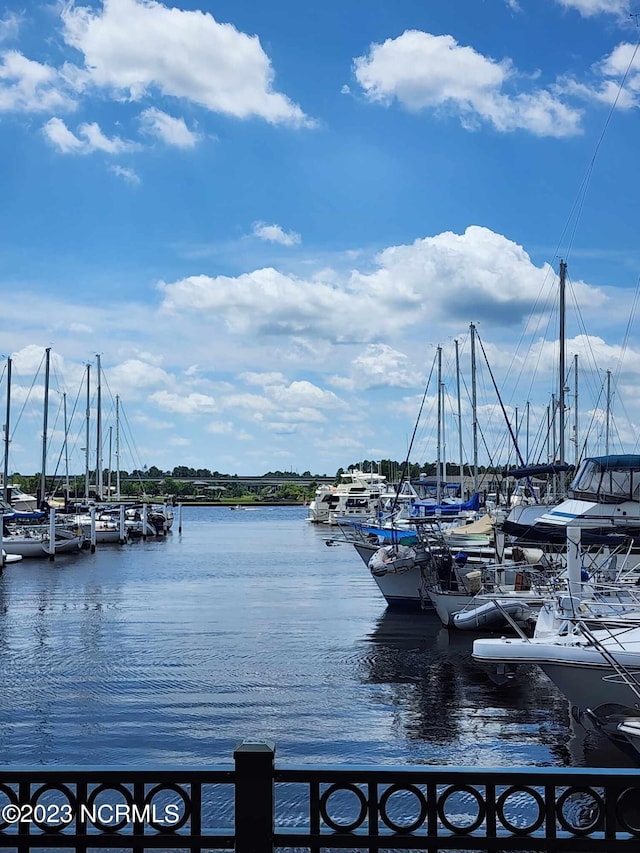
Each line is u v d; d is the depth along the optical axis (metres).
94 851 11.52
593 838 5.48
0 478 74.25
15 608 37.72
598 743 17.61
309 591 44.62
